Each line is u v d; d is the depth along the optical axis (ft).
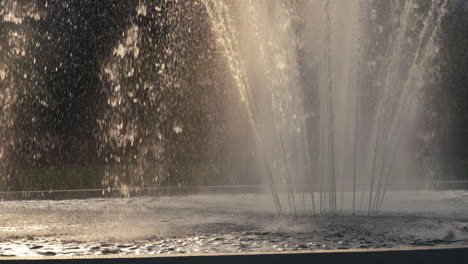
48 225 16.93
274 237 14.16
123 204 22.99
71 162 50.01
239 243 13.41
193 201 23.88
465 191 27.20
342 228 15.43
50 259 10.05
